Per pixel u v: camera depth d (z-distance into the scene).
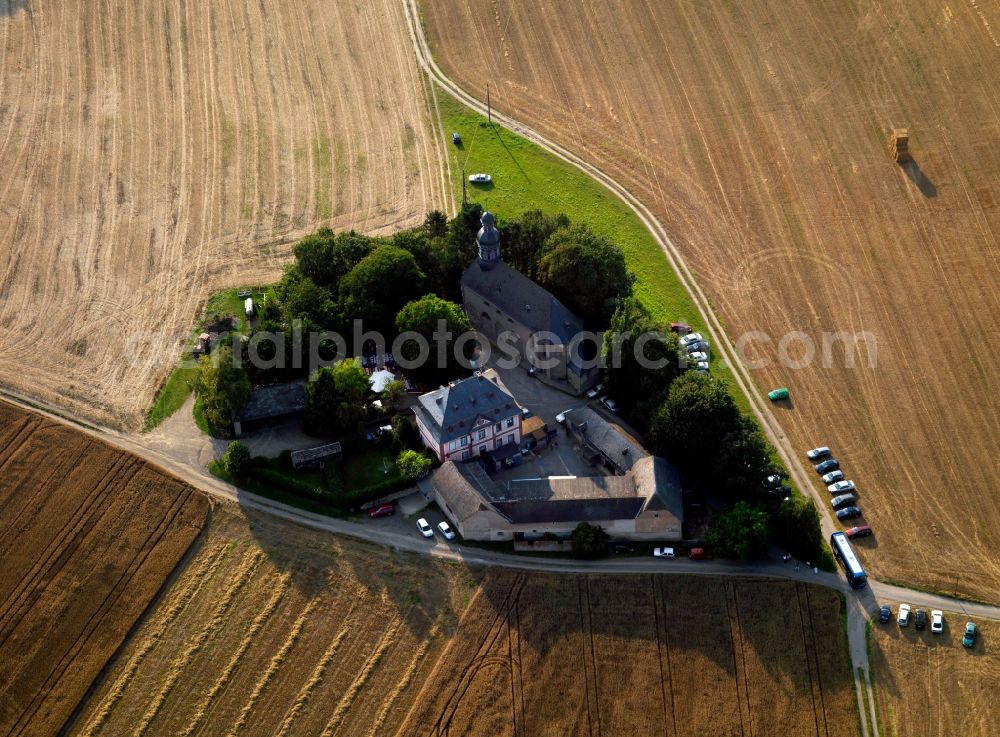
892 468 158.75
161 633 137.25
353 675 133.50
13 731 128.25
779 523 146.50
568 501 144.88
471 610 139.25
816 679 133.75
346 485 153.12
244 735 128.00
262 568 143.88
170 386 169.12
